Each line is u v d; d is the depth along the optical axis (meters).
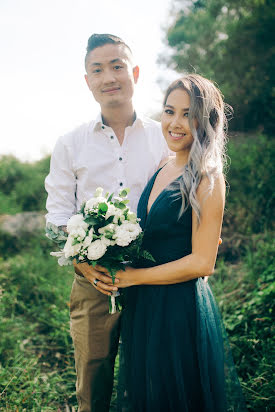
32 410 2.48
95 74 2.20
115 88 2.19
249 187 4.89
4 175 8.31
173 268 1.79
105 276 1.95
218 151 1.85
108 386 2.32
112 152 2.34
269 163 5.05
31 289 4.14
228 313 3.25
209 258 1.77
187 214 1.85
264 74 7.38
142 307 1.98
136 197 2.37
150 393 1.91
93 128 2.33
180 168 1.97
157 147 2.39
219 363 1.95
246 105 7.11
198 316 1.88
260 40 7.70
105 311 2.24
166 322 1.88
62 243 2.19
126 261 2.04
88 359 2.27
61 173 2.34
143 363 1.98
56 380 2.80
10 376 2.73
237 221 4.64
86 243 1.72
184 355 1.86
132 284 1.91
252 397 2.46
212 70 7.98
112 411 2.52
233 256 4.25
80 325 2.29
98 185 2.35
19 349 3.14
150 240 1.96
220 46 8.35
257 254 3.82
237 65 7.75
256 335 2.92
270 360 2.65
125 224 1.76
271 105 6.98
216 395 1.89
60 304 3.75
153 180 2.09
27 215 6.11
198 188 1.76
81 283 2.28
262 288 3.33
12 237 5.61
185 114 1.86
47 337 3.39
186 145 1.90
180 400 1.86
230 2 8.79
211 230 1.75
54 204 2.32
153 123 2.44
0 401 2.55
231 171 5.16
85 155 2.33
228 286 3.58
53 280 4.24
